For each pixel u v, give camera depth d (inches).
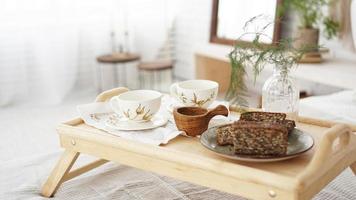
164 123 47.0
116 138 44.1
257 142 38.7
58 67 95.6
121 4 102.9
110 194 52.0
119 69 108.3
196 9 105.9
